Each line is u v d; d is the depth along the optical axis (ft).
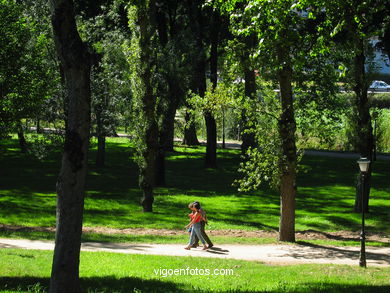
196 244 62.34
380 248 66.28
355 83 90.84
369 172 93.04
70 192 30.99
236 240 68.69
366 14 53.16
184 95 111.75
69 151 30.91
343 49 64.49
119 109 125.18
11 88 72.28
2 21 73.05
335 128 76.18
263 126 67.41
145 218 84.69
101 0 142.10
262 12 47.96
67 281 30.91
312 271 48.01
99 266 47.14
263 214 91.15
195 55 116.57
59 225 31.04
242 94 70.90
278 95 71.26
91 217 83.25
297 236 74.74
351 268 50.65
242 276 44.32
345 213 92.53
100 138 146.00
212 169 148.87
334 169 151.43
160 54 108.88
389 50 128.88
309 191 116.67
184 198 104.68
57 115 117.08
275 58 55.36
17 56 73.67
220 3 61.52
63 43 30.73
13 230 70.90
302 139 71.20
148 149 89.86
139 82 89.92
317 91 70.64
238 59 67.82
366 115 91.81
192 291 37.14
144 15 88.58
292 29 55.88
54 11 30.60
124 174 136.05
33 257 50.16
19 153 165.99
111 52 125.29
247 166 68.74
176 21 166.50
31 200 95.25
